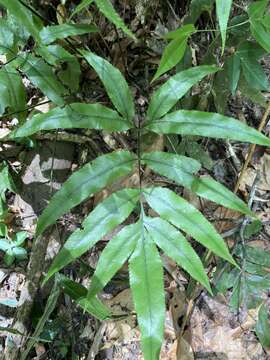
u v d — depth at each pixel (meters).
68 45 0.52
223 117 0.38
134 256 0.34
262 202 0.56
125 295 0.53
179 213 0.35
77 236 0.35
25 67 0.40
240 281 0.49
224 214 0.54
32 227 0.55
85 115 0.38
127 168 0.37
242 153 0.57
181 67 0.50
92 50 0.57
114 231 0.54
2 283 0.54
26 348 0.47
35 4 0.55
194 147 0.53
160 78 0.58
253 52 0.45
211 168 0.56
